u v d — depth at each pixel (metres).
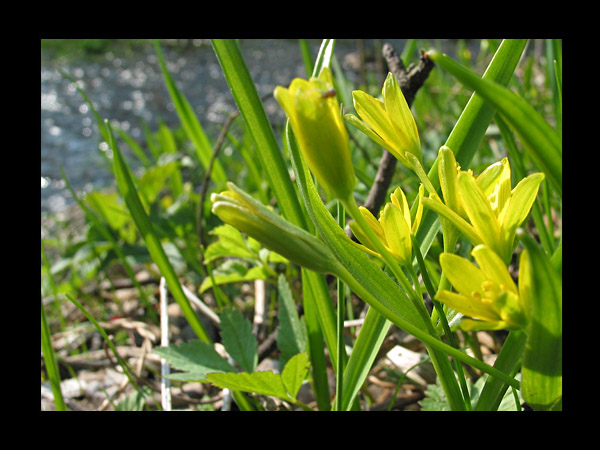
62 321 0.23
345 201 0.07
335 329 0.13
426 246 0.11
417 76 0.15
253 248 0.18
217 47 0.12
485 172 0.08
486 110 0.11
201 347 0.14
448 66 0.05
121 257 0.22
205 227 0.26
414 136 0.08
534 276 0.06
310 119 0.06
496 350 0.17
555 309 0.06
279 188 0.13
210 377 0.12
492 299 0.06
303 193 0.08
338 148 0.07
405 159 0.08
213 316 0.18
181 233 0.25
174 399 0.16
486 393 0.09
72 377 0.20
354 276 0.08
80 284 0.27
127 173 0.15
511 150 0.16
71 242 0.31
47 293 0.26
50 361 0.14
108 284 0.27
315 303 0.13
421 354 0.17
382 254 0.08
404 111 0.08
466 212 0.08
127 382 0.18
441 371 0.09
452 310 0.08
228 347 0.14
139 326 0.21
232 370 0.14
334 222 0.08
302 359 0.12
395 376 0.16
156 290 0.26
